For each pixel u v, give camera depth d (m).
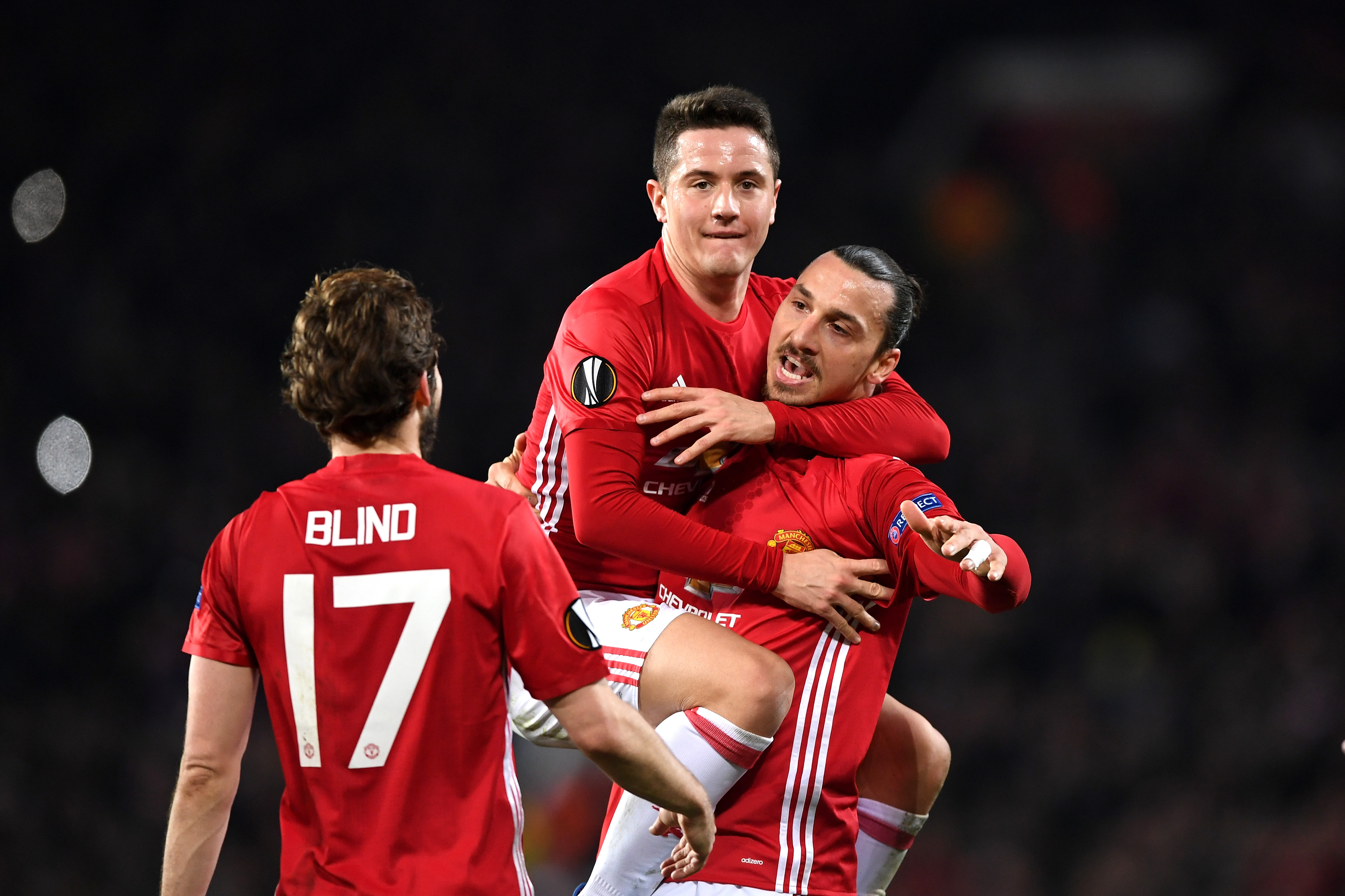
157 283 50.75
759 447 11.43
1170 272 58.00
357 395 8.46
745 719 9.97
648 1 60.03
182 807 8.59
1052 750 38.94
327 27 56.16
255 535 8.52
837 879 10.71
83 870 33.56
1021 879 35.25
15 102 51.28
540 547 8.54
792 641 10.73
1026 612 44.31
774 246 59.44
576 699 8.43
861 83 62.91
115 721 37.81
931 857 35.94
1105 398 54.22
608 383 10.61
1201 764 37.81
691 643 10.38
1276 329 55.16
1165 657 41.97
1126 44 61.81
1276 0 60.88
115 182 51.81
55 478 44.81
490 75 57.56
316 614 8.33
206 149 53.25
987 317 57.03
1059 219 60.25
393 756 8.25
